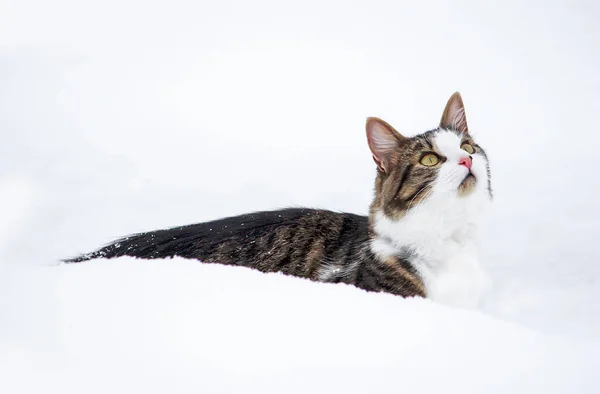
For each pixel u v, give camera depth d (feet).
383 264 21.53
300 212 23.97
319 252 22.57
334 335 13.64
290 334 13.58
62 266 17.01
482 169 21.16
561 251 30.37
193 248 22.61
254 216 24.03
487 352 13.34
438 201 20.88
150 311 14.16
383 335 13.74
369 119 21.98
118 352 12.97
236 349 13.08
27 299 14.89
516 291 26.22
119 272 16.03
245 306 14.43
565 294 25.95
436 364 12.89
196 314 14.08
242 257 22.41
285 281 16.08
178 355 12.88
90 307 14.40
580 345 14.11
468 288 21.58
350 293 15.81
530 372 12.74
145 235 23.61
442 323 14.37
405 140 21.99
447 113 23.24
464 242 21.70
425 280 21.31
